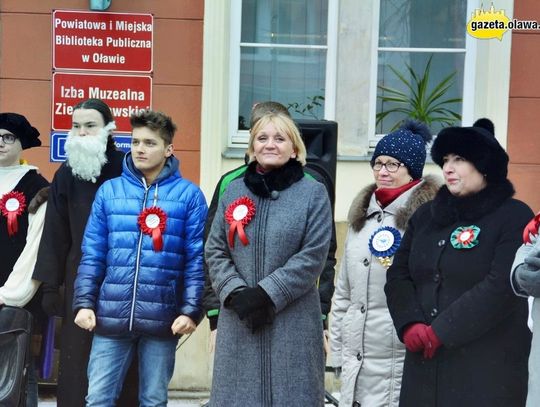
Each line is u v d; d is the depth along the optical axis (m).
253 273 4.29
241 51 7.41
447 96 7.44
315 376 4.32
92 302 4.97
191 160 7.16
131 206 5.04
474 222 4.03
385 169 4.80
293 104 7.44
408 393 4.09
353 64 7.28
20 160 5.99
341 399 4.76
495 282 3.87
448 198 4.13
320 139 5.81
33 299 5.53
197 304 4.97
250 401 4.23
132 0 7.07
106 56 7.07
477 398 3.93
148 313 4.93
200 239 5.06
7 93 7.08
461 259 3.99
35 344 5.73
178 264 5.02
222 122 7.22
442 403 3.98
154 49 7.10
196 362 7.14
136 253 4.97
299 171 4.43
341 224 7.10
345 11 7.26
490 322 3.88
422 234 4.18
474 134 4.03
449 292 4.01
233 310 4.29
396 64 7.44
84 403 5.21
